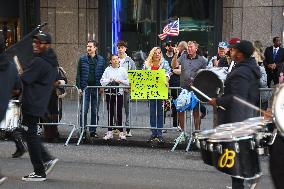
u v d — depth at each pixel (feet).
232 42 32.22
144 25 58.08
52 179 26.68
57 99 35.96
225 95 21.72
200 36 56.75
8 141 36.86
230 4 55.11
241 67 21.68
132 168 29.43
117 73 36.40
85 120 36.29
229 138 19.07
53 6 56.85
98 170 28.89
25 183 25.82
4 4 59.36
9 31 59.67
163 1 57.52
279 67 46.91
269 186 25.55
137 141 35.78
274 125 18.24
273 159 18.16
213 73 21.65
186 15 57.11
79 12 56.85
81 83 36.65
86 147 35.27
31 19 58.18
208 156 19.56
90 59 36.78
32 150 25.84
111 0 57.77
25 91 25.23
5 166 29.63
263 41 53.78
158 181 26.61
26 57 31.14
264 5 53.57
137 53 57.88
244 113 21.34
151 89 34.68
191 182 26.45
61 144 36.24
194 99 33.24
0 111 20.17
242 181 20.95
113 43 58.03
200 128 34.63
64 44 57.11
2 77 20.34
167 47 43.83
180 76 36.50
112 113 36.52
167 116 36.65
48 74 25.54
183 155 32.83
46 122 35.91
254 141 19.12
